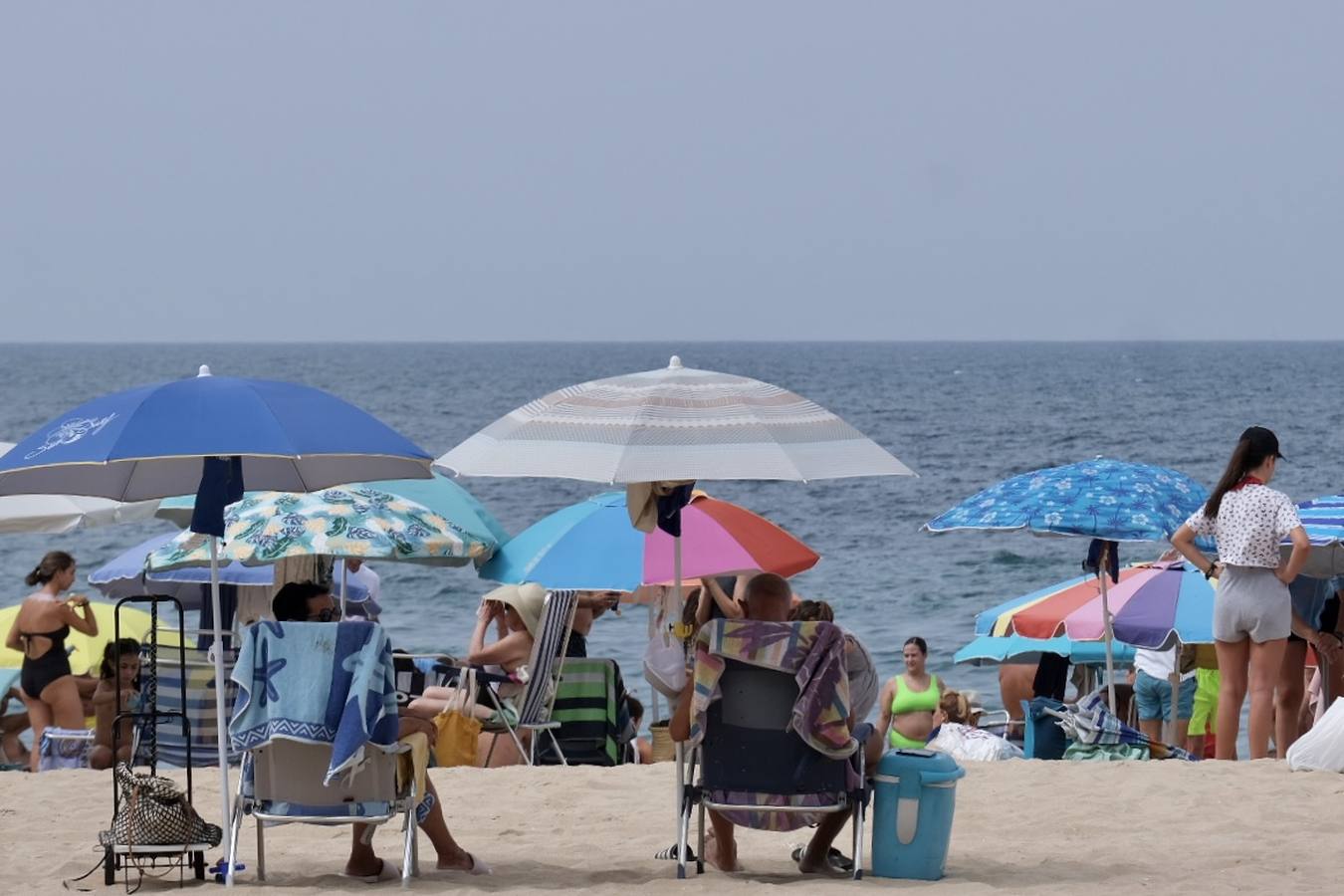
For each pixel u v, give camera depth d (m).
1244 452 30.45
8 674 43.06
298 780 20.62
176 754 36.59
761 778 21.14
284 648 20.28
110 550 102.75
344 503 34.12
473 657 36.00
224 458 21.03
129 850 20.94
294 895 20.31
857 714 21.44
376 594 44.03
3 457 20.00
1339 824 25.17
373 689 20.09
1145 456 185.38
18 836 25.00
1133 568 42.00
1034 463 175.88
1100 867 22.36
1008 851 23.73
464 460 20.69
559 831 25.56
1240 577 30.22
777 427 20.50
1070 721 34.28
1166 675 42.03
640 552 33.12
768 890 20.34
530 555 33.94
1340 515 32.50
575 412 20.84
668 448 19.86
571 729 36.81
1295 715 33.56
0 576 90.62
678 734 21.41
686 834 21.45
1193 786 28.16
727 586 32.97
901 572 92.31
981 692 60.69
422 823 22.36
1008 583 87.44
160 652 37.47
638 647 66.00
